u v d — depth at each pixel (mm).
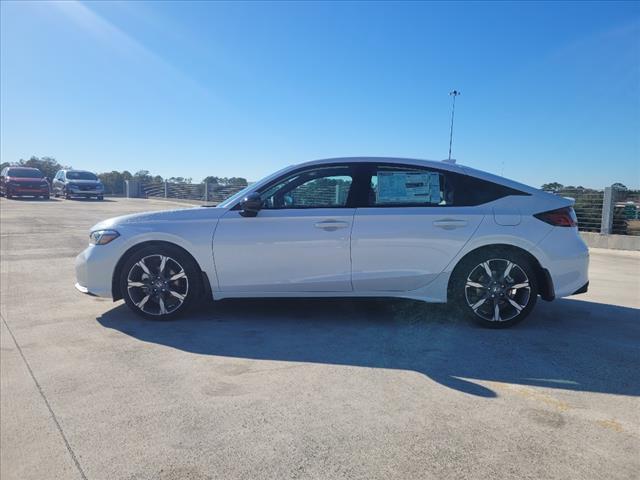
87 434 2760
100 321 4879
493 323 4680
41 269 7734
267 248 4719
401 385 3398
